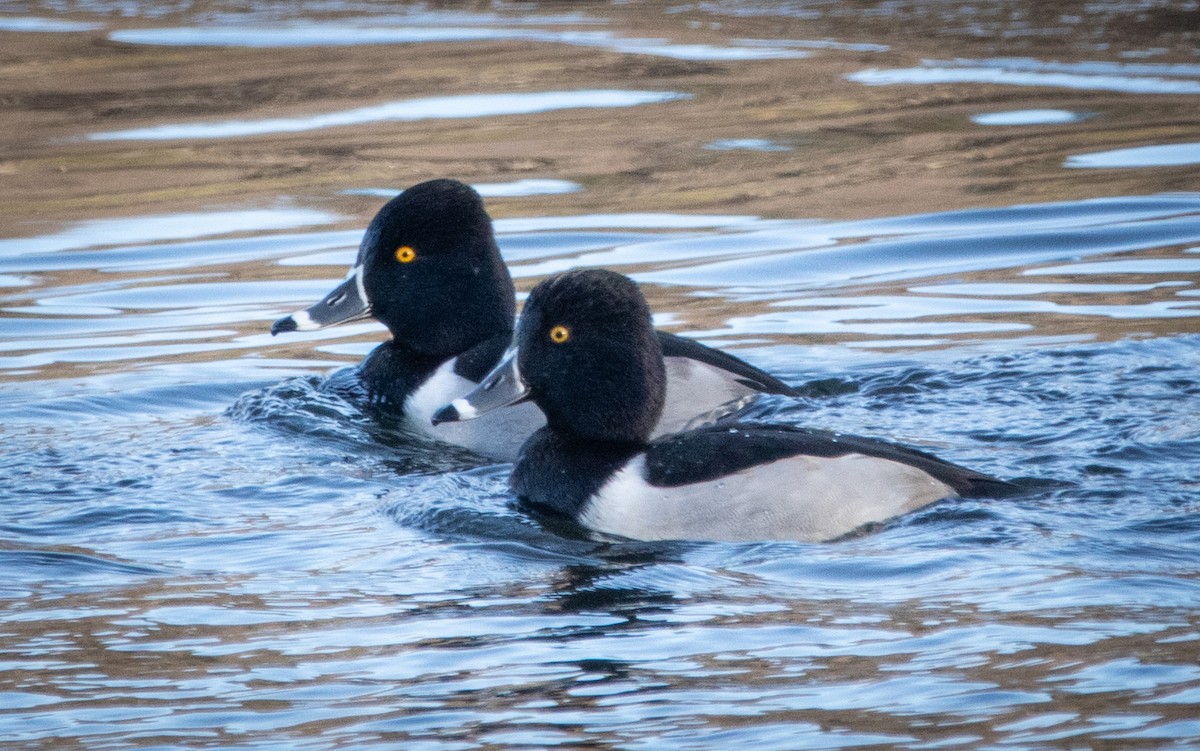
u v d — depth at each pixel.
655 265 16.25
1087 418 11.52
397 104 23.38
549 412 10.69
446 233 12.95
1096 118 21.72
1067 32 27.34
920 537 9.35
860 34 27.66
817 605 8.42
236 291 15.80
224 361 13.95
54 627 8.41
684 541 9.77
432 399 12.55
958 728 6.88
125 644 8.16
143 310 15.27
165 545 9.77
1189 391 12.03
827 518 9.60
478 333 13.05
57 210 18.84
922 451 10.34
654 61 25.80
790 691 7.33
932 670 7.47
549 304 10.61
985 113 22.27
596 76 24.84
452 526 10.09
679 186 19.23
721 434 10.37
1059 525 9.43
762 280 15.70
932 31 27.73
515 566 9.34
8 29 28.91
